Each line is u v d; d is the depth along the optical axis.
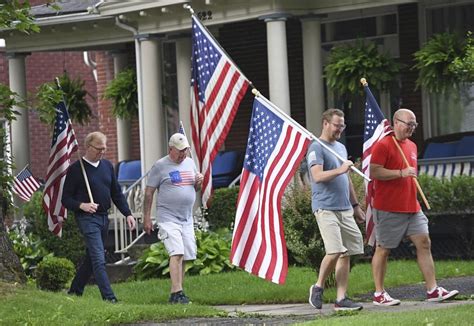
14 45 63.53
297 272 42.50
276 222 31.84
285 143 32.12
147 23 56.56
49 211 39.62
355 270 41.84
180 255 36.06
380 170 32.53
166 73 65.06
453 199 45.69
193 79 36.56
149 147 56.66
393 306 32.81
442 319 26.52
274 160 32.19
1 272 34.28
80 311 30.95
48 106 37.81
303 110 59.16
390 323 26.50
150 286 42.34
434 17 54.88
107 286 36.22
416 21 55.34
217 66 35.88
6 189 41.84
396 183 32.72
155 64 56.72
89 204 36.22
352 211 32.66
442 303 32.88
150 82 56.66
